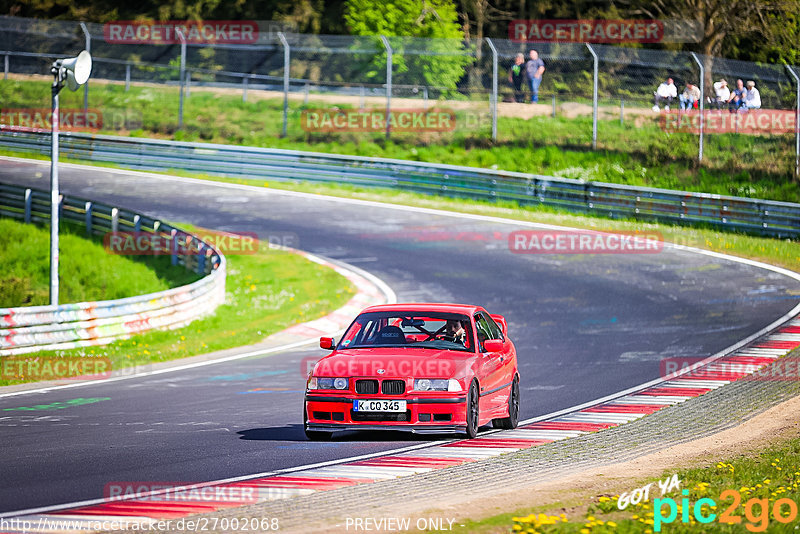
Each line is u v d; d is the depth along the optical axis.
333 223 121.94
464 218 124.81
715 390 52.59
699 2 198.88
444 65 183.88
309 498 28.23
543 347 69.19
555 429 42.66
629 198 122.88
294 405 49.28
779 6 192.00
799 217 114.88
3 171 148.50
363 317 41.94
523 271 98.94
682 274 97.00
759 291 88.75
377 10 184.75
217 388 55.28
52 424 43.50
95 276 103.75
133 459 35.25
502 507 26.42
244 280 98.19
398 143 161.12
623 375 58.59
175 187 142.25
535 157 150.88
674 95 158.75
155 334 75.69
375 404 37.09
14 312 67.00
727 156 149.25
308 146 161.00
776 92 167.25
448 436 40.44
